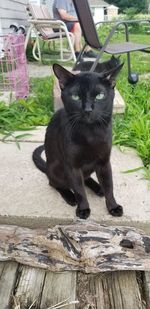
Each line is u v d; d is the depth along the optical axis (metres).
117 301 0.55
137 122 1.12
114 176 0.87
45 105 1.45
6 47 1.48
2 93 1.56
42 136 1.13
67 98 0.68
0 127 1.19
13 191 0.80
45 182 0.85
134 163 0.94
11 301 0.55
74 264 0.60
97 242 0.60
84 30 1.27
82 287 0.58
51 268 0.60
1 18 2.68
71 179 0.73
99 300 0.55
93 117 0.65
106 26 4.49
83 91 0.66
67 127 0.69
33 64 2.63
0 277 0.59
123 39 3.69
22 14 3.54
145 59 2.77
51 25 2.51
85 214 0.70
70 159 0.70
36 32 2.59
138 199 0.77
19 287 0.58
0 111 1.29
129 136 1.07
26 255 0.61
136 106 1.31
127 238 0.62
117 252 0.60
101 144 0.68
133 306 0.54
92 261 0.59
